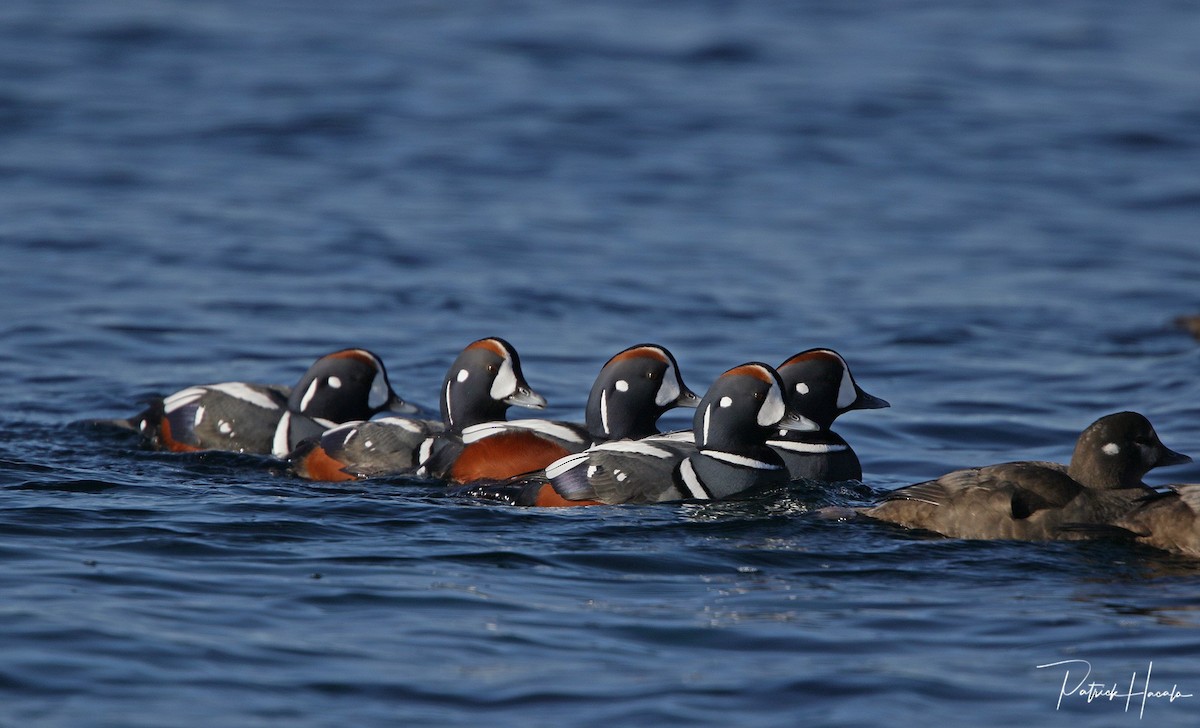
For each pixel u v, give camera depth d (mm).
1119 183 29234
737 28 41969
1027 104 35094
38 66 35688
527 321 20016
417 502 11969
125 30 39594
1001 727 7586
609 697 7820
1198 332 19703
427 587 9539
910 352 18875
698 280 22344
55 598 8938
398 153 30078
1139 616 9297
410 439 13406
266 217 25312
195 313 19922
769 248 24406
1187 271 23359
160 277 21672
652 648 8562
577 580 9844
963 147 31641
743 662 8375
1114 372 17891
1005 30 42719
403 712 7570
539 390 16828
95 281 21328
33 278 21375
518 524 11242
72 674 7805
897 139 32125
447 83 35688
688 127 32594
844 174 29516
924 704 7832
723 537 10992
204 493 12117
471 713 7590
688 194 27891
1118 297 21781
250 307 20312
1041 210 27234
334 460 13453
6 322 19203
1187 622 9180
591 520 11414
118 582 9344
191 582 9438
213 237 23953
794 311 20766
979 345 19234
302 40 39562
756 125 32906
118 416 15703
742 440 12539
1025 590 9844
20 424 15102
